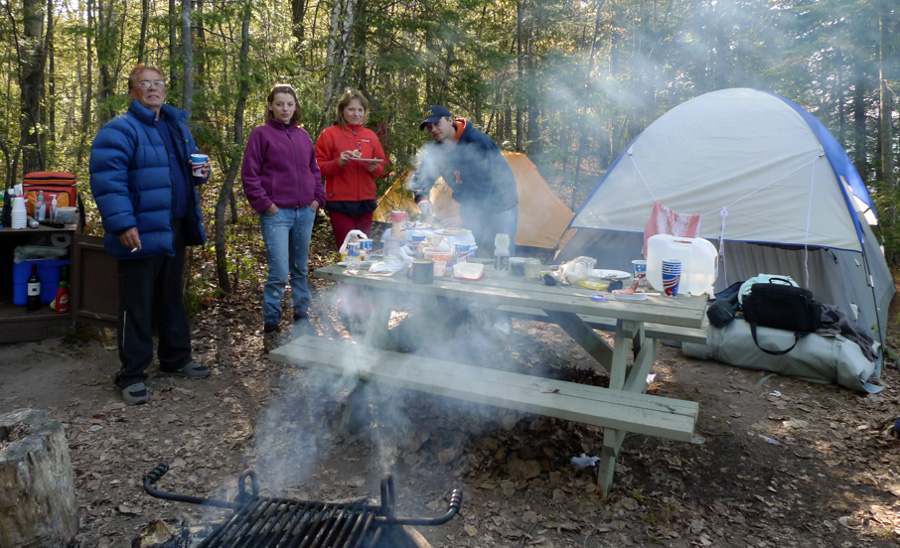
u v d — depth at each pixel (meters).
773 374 4.35
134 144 3.35
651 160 5.57
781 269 5.07
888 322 5.82
